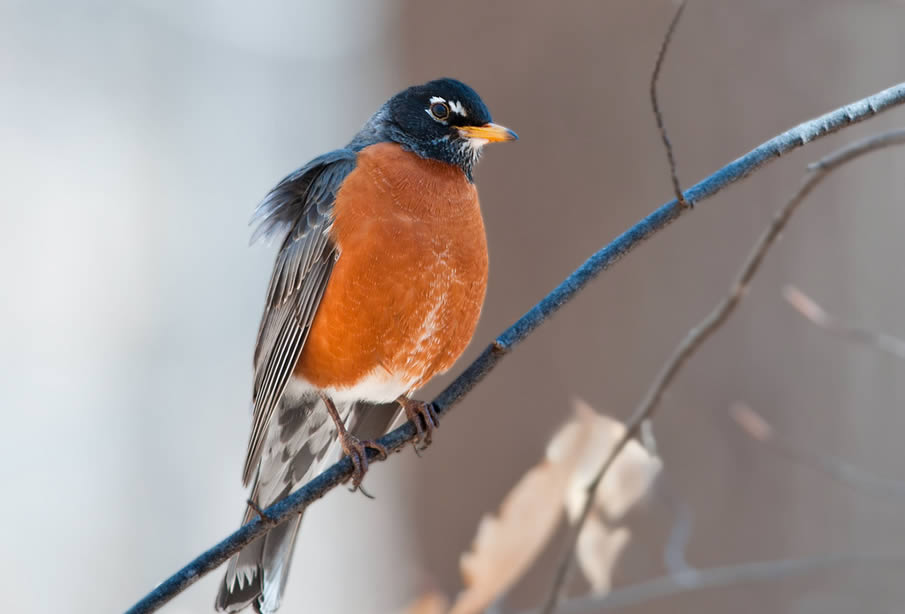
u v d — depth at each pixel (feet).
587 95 39.09
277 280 26.76
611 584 34.50
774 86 37.81
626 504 24.02
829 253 36.94
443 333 25.25
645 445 23.49
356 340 24.67
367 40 54.03
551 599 23.95
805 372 36.35
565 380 37.88
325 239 24.67
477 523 38.68
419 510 40.19
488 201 39.78
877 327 36.50
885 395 35.96
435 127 26.18
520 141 39.60
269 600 24.64
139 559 64.75
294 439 26.96
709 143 37.91
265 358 26.00
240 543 19.42
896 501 35.04
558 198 38.91
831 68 37.58
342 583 59.88
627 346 37.42
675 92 38.37
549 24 39.70
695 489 35.88
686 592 35.04
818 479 35.55
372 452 24.41
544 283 38.75
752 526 35.53
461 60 41.22
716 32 38.24
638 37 38.75
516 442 38.32
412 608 25.40
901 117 37.06
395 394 25.76
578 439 24.16
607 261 20.49
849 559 27.14
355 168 25.40
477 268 25.34
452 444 39.34
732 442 36.04
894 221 36.86
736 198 37.40
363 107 55.88
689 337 22.84
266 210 27.86
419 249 24.38
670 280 37.45
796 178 37.22
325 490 19.92
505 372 38.78
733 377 36.55
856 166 37.11
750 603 34.99
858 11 37.55
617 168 38.45
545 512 23.82
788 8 37.96
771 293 36.83
